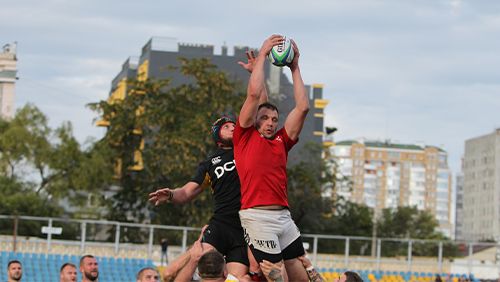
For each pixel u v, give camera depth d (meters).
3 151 133.50
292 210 143.75
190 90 135.25
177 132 129.38
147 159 131.75
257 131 19.58
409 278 101.69
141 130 137.25
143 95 138.50
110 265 92.19
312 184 139.50
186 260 18.58
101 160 134.00
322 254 108.25
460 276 104.56
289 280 20.45
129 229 108.75
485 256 141.25
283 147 19.59
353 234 164.88
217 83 132.88
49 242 91.12
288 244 19.89
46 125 136.00
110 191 156.00
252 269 21.62
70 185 135.62
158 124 131.62
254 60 20.56
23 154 133.12
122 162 137.62
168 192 22.59
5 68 174.50
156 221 126.88
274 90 186.38
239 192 22.03
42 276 88.31
